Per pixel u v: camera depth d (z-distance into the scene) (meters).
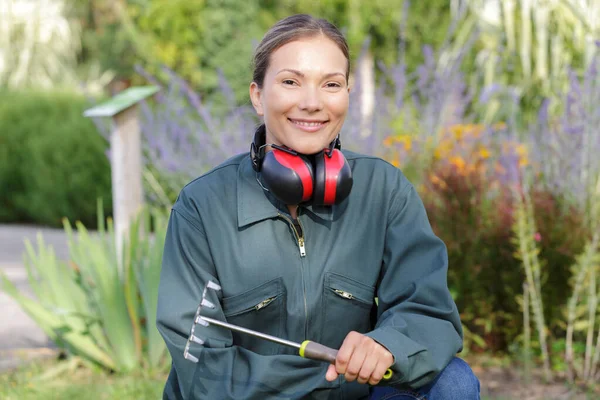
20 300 4.25
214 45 10.88
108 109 4.51
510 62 6.60
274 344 2.01
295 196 1.94
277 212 2.02
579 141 4.47
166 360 4.18
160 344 4.14
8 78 21.03
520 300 4.13
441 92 5.46
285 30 2.00
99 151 11.19
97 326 4.23
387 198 2.06
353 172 2.10
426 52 5.63
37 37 21.33
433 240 1.99
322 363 1.94
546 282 4.38
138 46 11.33
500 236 4.41
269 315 2.00
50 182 11.52
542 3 6.13
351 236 2.04
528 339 4.13
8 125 12.12
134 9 11.55
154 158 5.38
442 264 1.94
